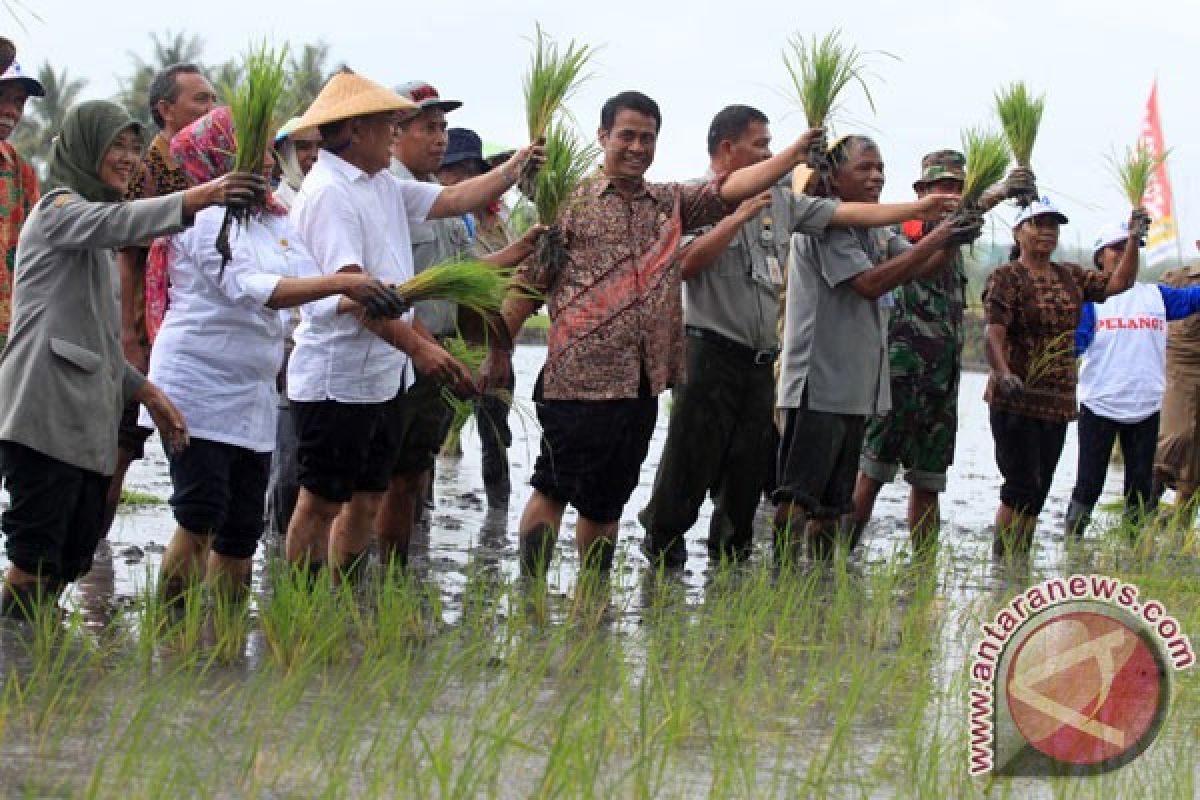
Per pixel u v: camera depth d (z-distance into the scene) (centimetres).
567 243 770
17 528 617
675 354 789
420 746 478
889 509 1245
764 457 892
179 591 656
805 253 886
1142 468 1085
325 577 633
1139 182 998
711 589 784
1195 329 1112
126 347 740
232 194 587
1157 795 462
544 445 782
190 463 648
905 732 522
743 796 449
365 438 690
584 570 743
